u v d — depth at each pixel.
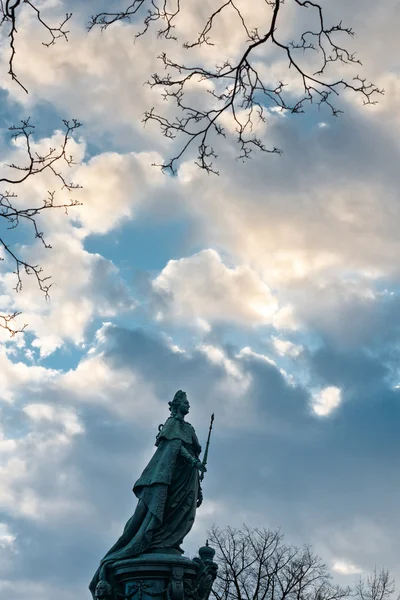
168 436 29.67
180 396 30.73
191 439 30.02
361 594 53.59
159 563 27.58
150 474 29.16
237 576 50.16
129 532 28.95
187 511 29.20
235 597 49.88
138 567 27.66
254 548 51.47
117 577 28.33
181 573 27.69
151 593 27.45
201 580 28.36
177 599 27.16
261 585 50.88
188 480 29.45
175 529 28.94
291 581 50.81
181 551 28.88
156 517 28.44
